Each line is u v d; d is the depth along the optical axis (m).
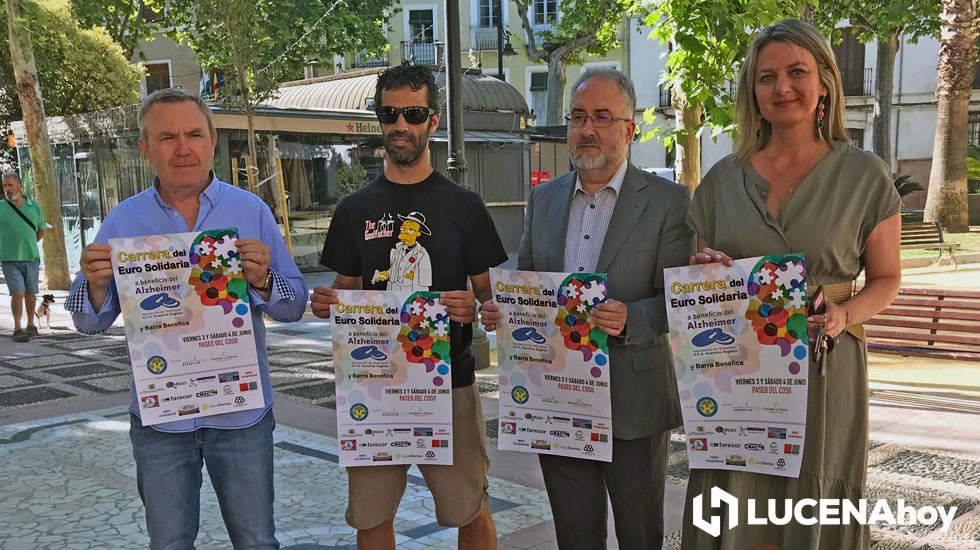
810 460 2.52
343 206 3.20
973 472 4.69
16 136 19.64
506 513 4.30
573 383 2.92
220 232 2.79
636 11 7.40
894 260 2.53
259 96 14.14
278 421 6.23
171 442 2.85
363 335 3.02
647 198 2.96
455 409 3.14
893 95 29.47
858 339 2.57
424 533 4.07
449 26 7.42
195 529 2.93
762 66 2.51
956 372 7.32
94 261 2.73
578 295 2.85
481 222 3.16
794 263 2.44
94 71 22.06
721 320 2.55
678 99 7.51
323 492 4.70
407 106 3.01
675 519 4.19
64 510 4.48
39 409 6.77
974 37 19.06
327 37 23.56
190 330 2.79
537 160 21.91
